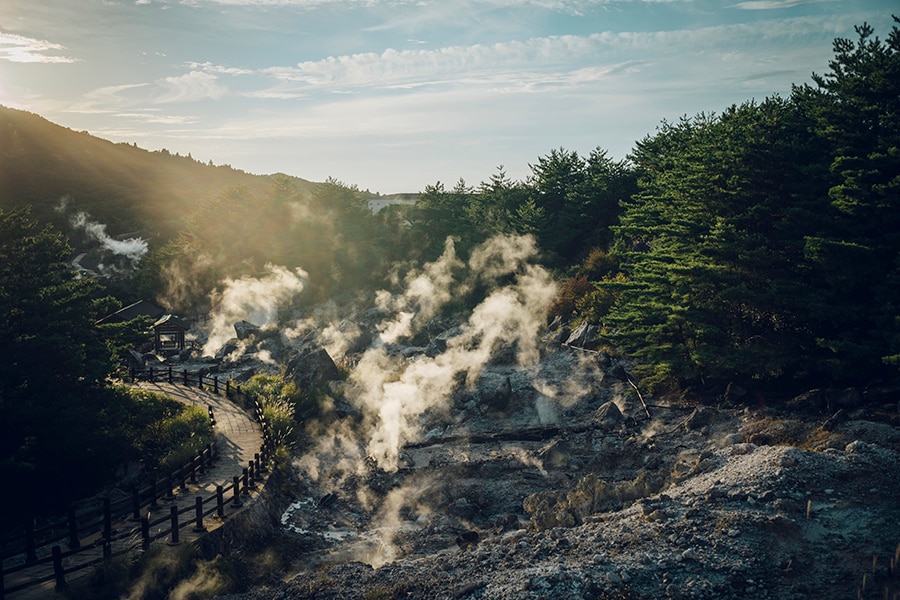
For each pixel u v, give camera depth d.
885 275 28.69
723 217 35.72
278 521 25.58
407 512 27.81
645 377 38.88
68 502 26.03
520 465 30.70
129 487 27.36
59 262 30.06
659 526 18.08
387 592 17.19
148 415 33.81
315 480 31.64
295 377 45.19
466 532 22.88
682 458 27.16
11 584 17.56
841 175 31.02
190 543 20.17
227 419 37.66
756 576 15.71
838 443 22.89
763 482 19.62
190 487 26.31
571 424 35.94
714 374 35.19
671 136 65.19
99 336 30.42
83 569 18.53
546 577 15.95
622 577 15.77
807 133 35.09
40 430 25.06
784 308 31.83
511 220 78.81
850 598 14.68
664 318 36.78
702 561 16.23
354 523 26.89
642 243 56.81
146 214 184.50
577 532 19.28
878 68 30.17
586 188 73.94
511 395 40.72
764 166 34.25
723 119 44.16
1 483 24.75
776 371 31.88
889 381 28.14
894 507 18.00
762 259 31.92
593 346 46.97
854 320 29.31
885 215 28.78
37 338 26.28
